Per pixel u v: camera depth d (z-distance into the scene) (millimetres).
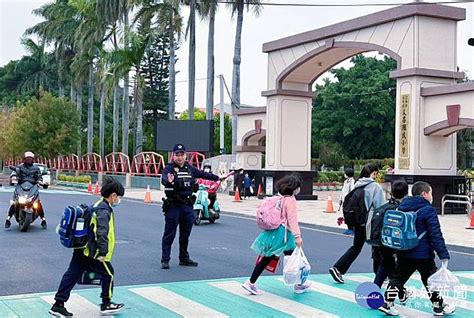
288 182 8328
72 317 6953
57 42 55031
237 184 31297
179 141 36625
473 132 51312
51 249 12289
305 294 8398
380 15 23734
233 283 9094
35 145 44375
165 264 10336
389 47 23578
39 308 7363
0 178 49812
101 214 6793
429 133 22359
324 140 58500
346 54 26984
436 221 6973
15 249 12266
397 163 23141
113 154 45438
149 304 7695
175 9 39562
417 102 22500
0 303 7621
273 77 29641
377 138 57594
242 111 34125
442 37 22969
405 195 7633
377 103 55656
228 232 15984
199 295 8242
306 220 19438
